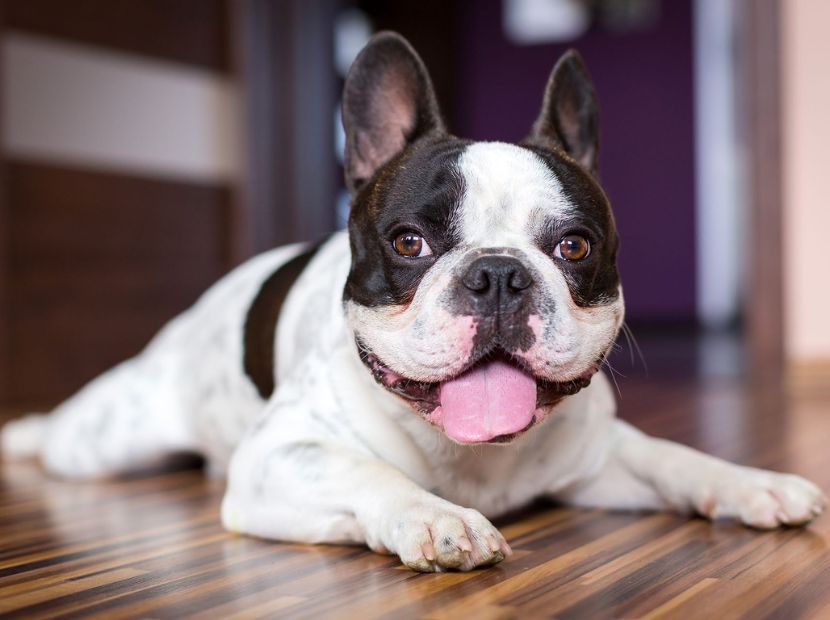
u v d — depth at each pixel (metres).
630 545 1.74
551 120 2.00
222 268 5.70
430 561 1.53
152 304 5.30
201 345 2.54
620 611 1.33
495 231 1.68
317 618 1.34
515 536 1.84
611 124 11.01
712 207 11.13
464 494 1.88
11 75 4.59
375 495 1.67
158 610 1.40
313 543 1.79
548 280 1.61
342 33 8.19
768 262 4.83
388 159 1.97
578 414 1.96
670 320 10.93
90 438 2.68
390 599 1.42
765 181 4.82
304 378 1.94
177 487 2.53
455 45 9.97
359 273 1.75
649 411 3.74
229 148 5.74
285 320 2.18
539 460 1.92
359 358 1.76
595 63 11.00
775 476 1.91
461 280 1.58
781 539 1.76
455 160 1.72
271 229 5.90
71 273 4.89
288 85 6.00
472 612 1.34
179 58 5.44
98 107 5.00
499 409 1.58
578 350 1.63
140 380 2.68
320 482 1.74
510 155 1.74
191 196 5.52
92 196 4.98
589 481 2.07
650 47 10.82
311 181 6.09
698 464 1.98
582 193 1.74
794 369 4.73
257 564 1.67
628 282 11.05
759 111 4.83
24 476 2.79
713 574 1.53
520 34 11.11
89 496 2.45
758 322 4.85
